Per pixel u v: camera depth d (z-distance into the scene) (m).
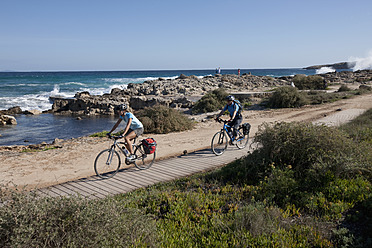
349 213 5.00
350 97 28.84
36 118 28.41
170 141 12.64
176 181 7.24
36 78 99.44
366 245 4.03
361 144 7.21
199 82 50.69
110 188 6.88
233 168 7.44
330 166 6.10
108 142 12.53
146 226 4.20
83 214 3.59
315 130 7.05
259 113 21.83
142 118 15.32
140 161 9.17
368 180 6.20
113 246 3.58
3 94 48.78
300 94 25.59
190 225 4.80
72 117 29.16
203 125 17.47
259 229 4.45
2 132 20.69
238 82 50.34
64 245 3.38
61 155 10.25
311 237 4.35
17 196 3.62
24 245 3.18
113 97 37.31
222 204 5.59
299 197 5.67
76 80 88.81
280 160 6.94
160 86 45.97
